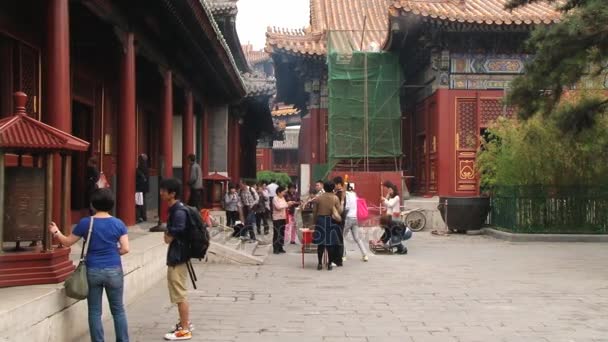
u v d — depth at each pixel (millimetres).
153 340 8391
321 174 33562
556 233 23469
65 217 8086
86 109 16688
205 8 15828
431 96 29250
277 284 13195
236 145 33438
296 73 36531
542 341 8523
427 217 27656
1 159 7062
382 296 11828
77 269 7098
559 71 18719
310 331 8969
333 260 16062
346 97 31141
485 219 26141
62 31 9938
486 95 27672
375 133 30875
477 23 25828
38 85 12992
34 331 6520
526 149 24062
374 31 37188
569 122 20406
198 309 10461
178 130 26641
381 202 25141
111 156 18578
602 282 13594
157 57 17469
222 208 25297
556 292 12336
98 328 7141
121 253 7320
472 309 10641
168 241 8586
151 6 14938
